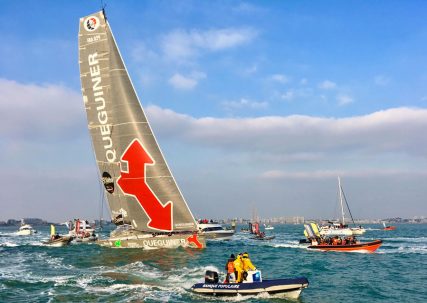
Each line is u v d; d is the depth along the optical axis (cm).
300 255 3984
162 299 1862
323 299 1923
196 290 1966
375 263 3378
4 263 3225
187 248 3859
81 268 2809
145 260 3133
